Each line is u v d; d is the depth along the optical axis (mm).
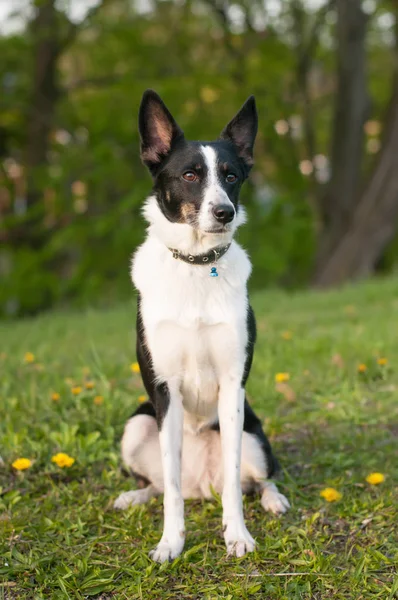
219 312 3420
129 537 3365
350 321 8328
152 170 3752
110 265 15906
